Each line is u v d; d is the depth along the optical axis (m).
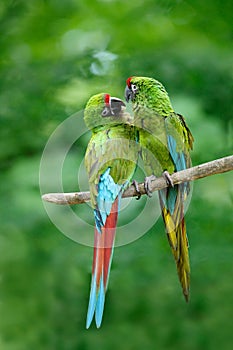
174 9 13.34
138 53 13.49
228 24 13.12
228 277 12.60
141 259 12.62
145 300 12.81
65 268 12.81
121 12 13.50
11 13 13.41
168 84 13.18
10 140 12.96
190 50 13.37
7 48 13.44
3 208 12.16
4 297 12.79
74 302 12.88
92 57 13.49
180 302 12.77
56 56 13.58
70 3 13.45
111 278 12.66
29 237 12.60
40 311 12.84
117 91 13.11
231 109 12.98
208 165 7.96
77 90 13.14
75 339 12.77
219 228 12.55
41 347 12.73
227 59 13.27
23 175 12.29
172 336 12.70
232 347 12.53
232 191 12.60
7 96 13.22
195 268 12.59
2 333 12.73
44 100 13.20
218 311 12.64
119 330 12.77
